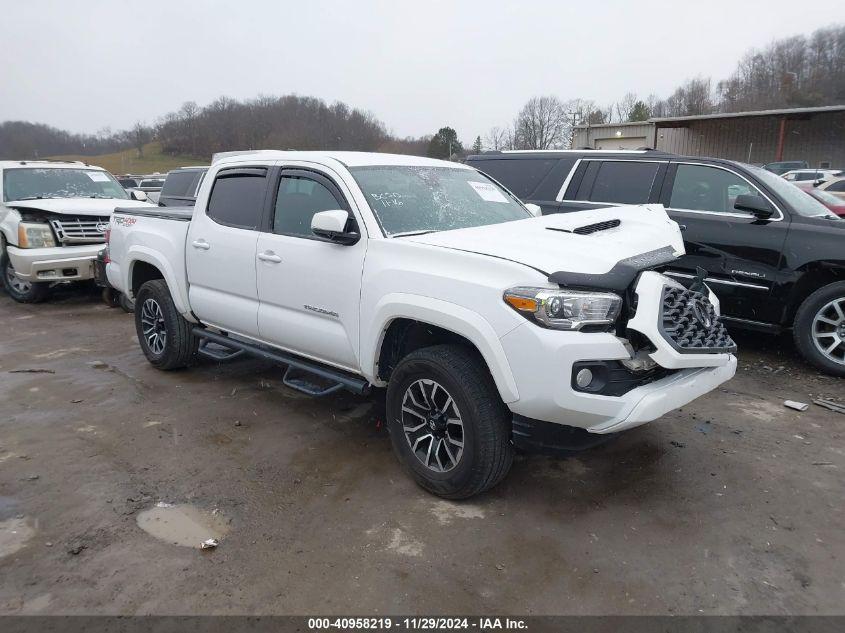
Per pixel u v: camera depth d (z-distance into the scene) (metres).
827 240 5.11
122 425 4.38
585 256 3.02
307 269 3.87
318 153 4.19
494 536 3.03
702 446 3.96
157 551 2.93
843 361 5.14
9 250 8.34
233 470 3.72
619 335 2.99
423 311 3.19
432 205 3.99
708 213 5.77
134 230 5.52
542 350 2.81
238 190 4.57
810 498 3.34
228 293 4.57
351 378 3.85
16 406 4.76
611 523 3.13
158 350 5.48
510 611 2.54
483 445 3.09
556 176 6.79
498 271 2.98
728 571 2.76
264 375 5.42
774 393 4.89
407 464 3.50
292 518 3.21
